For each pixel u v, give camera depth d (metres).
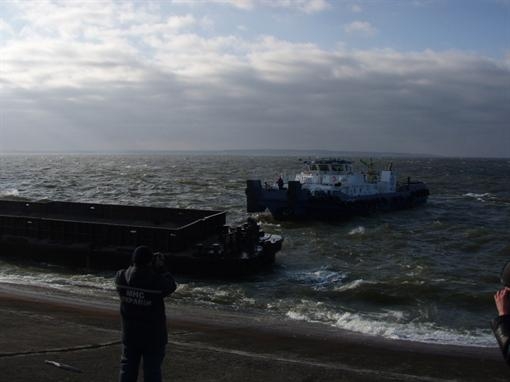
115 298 17.28
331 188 45.50
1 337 9.59
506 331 3.78
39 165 194.88
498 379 9.73
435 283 20.75
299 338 12.54
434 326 15.27
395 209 53.19
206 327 13.12
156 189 78.38
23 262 24.52
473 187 97.75
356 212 45.09
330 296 19.08
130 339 5.91
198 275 21.78
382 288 19.77
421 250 30.86
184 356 9.01
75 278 21.52
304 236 35.09
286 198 42.91
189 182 94.81
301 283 21.31
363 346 12.09
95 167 175.88
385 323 15.39
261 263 22.97
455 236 36.47
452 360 11.10
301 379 8.23
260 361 9.02
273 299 18.53
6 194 67.19
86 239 24.38
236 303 17.84
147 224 29.27
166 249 22.75
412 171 164.75
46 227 25.17
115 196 66.56
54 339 9.67
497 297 3.97
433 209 57.75
